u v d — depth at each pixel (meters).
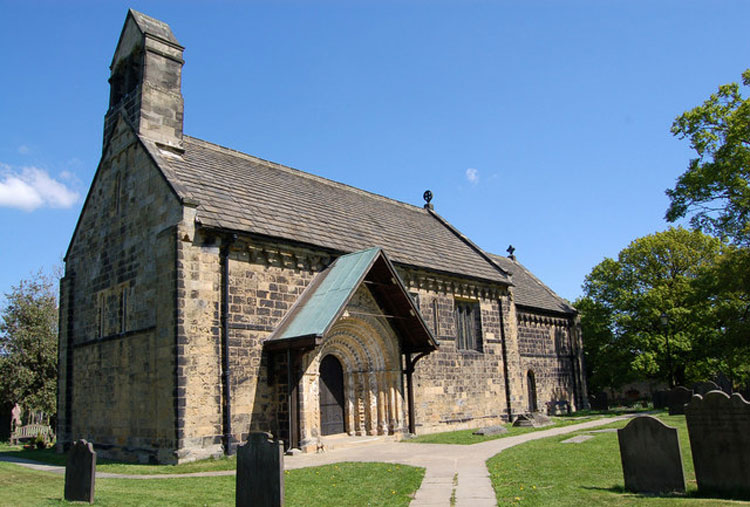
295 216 24.78
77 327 25.02
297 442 19.66
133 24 24.88
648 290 42.22
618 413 34.72
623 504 10.34
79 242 26.02
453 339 29.94
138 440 19.61
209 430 18.66
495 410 31.73
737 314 34.69
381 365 23.81
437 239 34.53
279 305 21.62
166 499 12.08
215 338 19.44
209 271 19.77
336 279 21.86
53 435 37.78
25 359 38.69
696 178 30.75
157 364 19.12
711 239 42.75
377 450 19.70
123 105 24.70
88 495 11.72
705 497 10.71
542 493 11.63
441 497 11.79
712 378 40.16
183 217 19.50
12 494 12.60
